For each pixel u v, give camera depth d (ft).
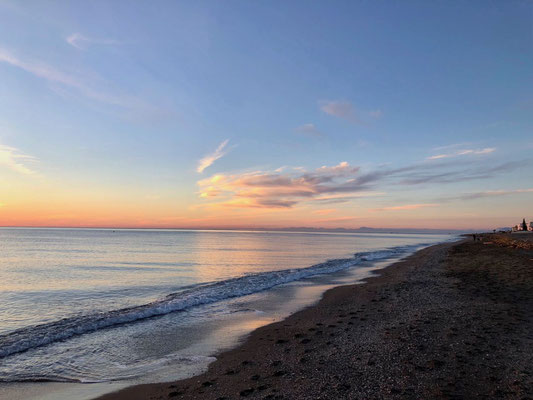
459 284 59.98
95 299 61.26
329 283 73.31
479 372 22.76
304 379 23.18
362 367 24.62
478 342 28.81
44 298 62.34
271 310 48.55
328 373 23.93
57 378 26.02
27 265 119.24
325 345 30.73
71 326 39.63
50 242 295.89
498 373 22.50
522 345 27.84
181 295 59.57
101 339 35.70
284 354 29.22
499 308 40.93
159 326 40.68
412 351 27.32
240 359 28.91
